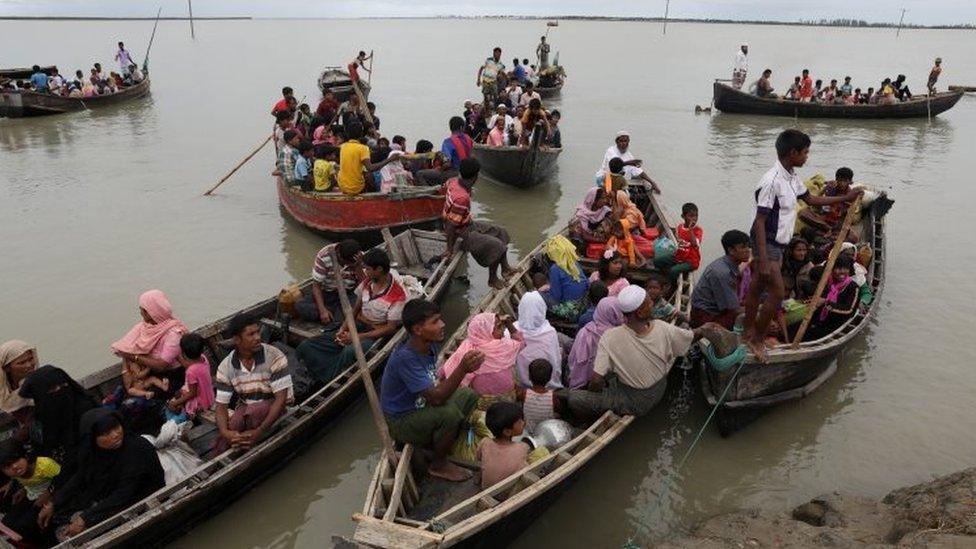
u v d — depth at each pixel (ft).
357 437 21.62
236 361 18.47
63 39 229.45
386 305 22.91
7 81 77.51
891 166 55.26
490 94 73.05
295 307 24.56
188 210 42.34
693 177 50.37
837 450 20.54
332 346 21.98
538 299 19.95
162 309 20.01
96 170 51.72
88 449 15.78
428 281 26.53
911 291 30.68
